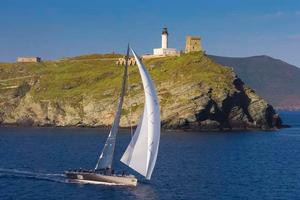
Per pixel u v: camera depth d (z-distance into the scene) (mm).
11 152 152125
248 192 91062
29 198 82062
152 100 90938
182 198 84312
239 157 146000
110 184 93375
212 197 85938
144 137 91000
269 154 156500
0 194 84688
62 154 147125
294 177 108938
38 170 112562
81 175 95750
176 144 180875
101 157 94562
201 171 115188
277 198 86250
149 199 82750
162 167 120000
